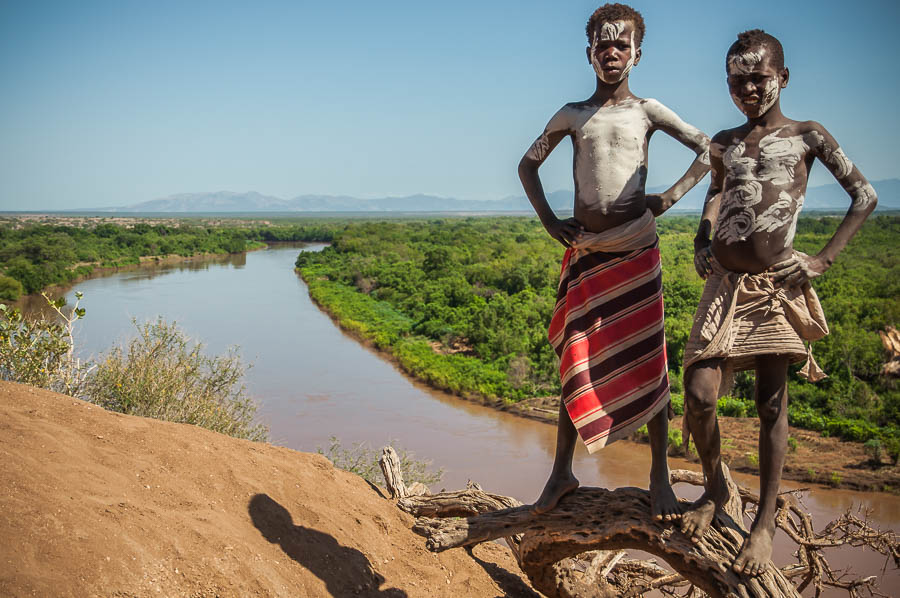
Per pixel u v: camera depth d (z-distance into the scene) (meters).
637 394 3.50
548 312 36.72
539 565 4.36
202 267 72.94
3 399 4.65
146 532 3.71
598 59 3.40
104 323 32.69
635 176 3.42
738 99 3.13
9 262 51.22
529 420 23.80
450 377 27.80
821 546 5.10
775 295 3.16
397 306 46.88
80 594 3.15
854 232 3.07
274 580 3.95
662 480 3.55
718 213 3.31
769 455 3.27
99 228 87.94
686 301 33.88
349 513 5.08
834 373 26.75
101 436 4.61
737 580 3.31
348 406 24.52
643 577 5.76
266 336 36.06
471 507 5.37
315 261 72.25
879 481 18.94
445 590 4.80
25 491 3.57
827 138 3.05
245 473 4.81
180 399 7.58
